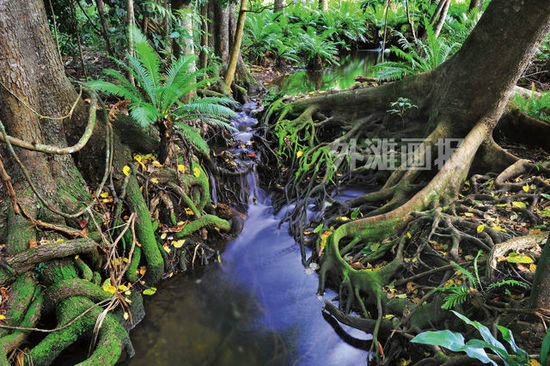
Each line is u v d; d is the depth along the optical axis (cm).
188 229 425
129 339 313
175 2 616
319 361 316
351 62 1270
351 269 374
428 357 278
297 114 643
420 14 1196
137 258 379
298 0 1428
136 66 399
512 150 519
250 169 543
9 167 340
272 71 1083
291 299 377
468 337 275
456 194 432
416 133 553
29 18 315
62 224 344
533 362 222
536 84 701
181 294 375
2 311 293
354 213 462
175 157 458
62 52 630
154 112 375
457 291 286
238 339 203
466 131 476
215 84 711
